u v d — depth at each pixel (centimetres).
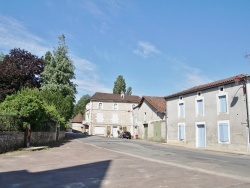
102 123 6272
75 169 1109
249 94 2289
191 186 809
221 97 2581
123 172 1037
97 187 802
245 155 2061
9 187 800
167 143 3297
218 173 1030
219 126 2561
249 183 853
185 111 3072
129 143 2833
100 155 1630
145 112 4353
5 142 1731
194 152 2069
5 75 3303
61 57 4069
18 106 2031
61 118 3225
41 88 3888
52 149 1988
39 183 852
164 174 998
